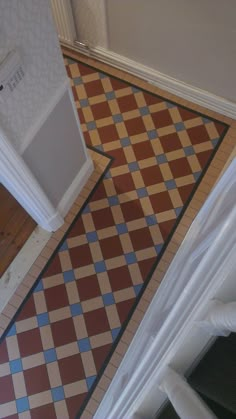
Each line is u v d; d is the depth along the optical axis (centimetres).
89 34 247
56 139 177
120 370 188
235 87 228
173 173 236
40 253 222
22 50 125
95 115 251
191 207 228
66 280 217
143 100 253
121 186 234
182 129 245
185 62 230
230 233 62
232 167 104
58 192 209
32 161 168
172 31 212
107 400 183
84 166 222
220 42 203
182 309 78
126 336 207
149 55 239
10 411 197
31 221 225
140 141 244
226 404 86
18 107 138
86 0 220
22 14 117
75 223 227
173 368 92
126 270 218
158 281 215
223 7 183
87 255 221
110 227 226
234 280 68
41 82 143
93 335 208
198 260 98
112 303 212
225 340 90
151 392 101
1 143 138
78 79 259
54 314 212
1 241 221
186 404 79
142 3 204
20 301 214
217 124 245
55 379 201
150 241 222
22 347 207
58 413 196
